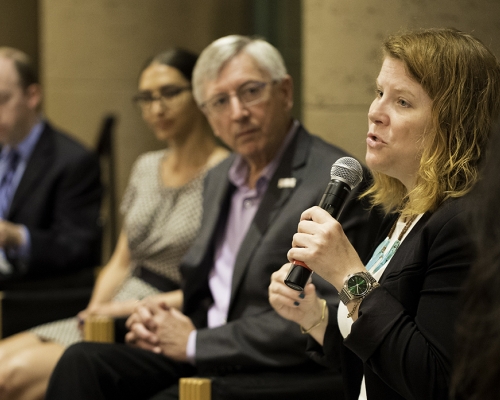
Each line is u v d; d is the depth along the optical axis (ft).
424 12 22.26
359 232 18.51
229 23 46.19
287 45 38.52
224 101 21.99
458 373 8.71
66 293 30.25
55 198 34.35
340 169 14.88
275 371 19.42
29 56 54.39
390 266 13.94
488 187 8.62
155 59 28.68
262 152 21.91
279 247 19.95
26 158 35.01
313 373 19.16
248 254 20.39
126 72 50.93
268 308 20.01
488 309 8.31
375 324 12.90
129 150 50.88
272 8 39.99
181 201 27.32
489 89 13.44
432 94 13.53
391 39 14.30
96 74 50.98
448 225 12.76
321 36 26.07
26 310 29.60
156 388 20.48
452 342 12.21
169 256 26.99
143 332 20.92
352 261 13.47
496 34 20.80
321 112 26.16
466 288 8.71
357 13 24.91
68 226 33.83
